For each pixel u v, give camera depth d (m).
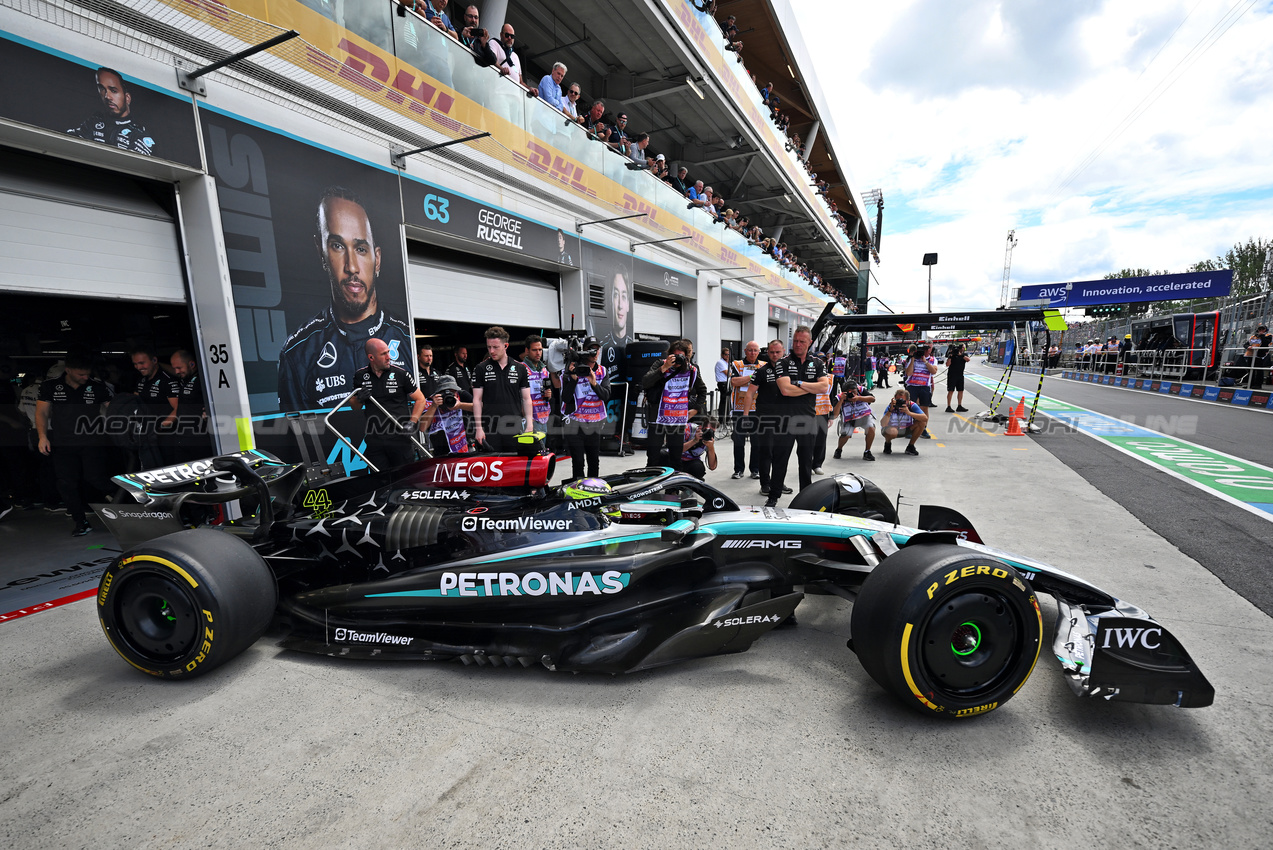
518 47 11.61
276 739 2.02
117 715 2.18
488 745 1.97
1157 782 1.74
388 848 1.53
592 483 3.03
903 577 1.99
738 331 18.06
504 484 2.78
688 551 2.64
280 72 4.52
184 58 3.93
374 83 5.34
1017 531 4.26
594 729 2.05
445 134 6.19
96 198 3.79
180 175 4.03
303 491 3.02
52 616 3.12
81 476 4.68
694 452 5.35
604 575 2.52
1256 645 2.55
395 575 2.70
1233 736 1.95
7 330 5.71
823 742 1.95
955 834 1.54
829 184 32.50
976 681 2.04
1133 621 2.05
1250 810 1.62
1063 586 2.37
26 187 3.47
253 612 2.48
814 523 2.78
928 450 8.24
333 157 5.01
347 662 2.58
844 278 42.41
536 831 1.57
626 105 14.13
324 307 4.95
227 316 4.22
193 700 2.28
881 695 2.25
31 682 2.43
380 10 5.36
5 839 1.58
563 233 8.50
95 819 1.65
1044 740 1.95
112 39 3.55
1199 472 6.32
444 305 6.91
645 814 1.63
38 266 3.53
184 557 2.32
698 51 12.38
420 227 5.94
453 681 2.40
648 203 11.06
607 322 9.84
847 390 7.52
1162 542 3.99
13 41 3.13
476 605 2.59
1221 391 14.23
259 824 1.62
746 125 15.69
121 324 5.67
